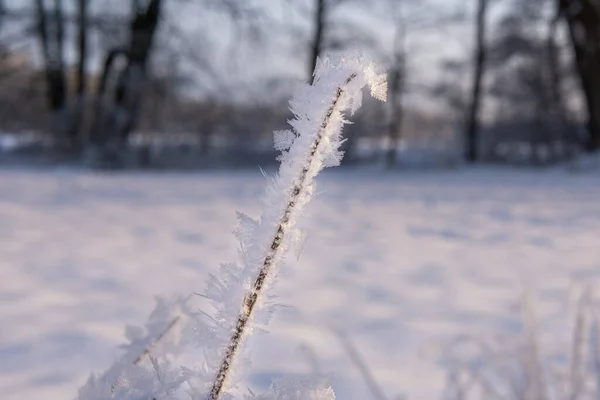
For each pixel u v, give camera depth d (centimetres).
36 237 676
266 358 295
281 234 45
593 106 2297
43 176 1673
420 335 339
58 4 2292
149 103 2425
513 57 2747
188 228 763
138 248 618
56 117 2191
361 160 2723
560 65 2650
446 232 772
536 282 480
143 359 66
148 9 2256
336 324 360
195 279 470
